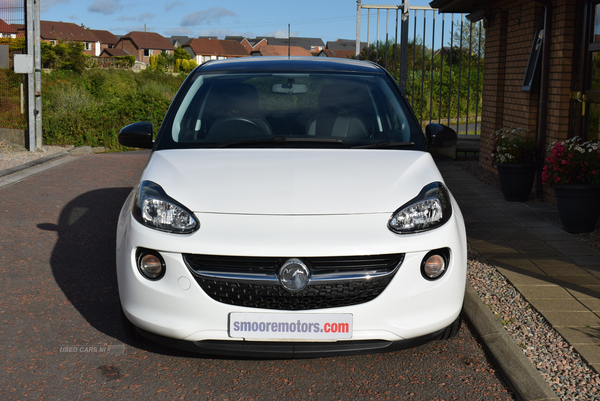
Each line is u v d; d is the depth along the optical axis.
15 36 12.48
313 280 2.78
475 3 9.90
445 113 17.41
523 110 8.30
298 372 3.13
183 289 2.82
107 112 19.20
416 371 3.13
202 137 3.75
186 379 3.04
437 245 2.90
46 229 6.05
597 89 6.51
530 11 8.10
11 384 2.95
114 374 3.08
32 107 12.28
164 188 3.07
